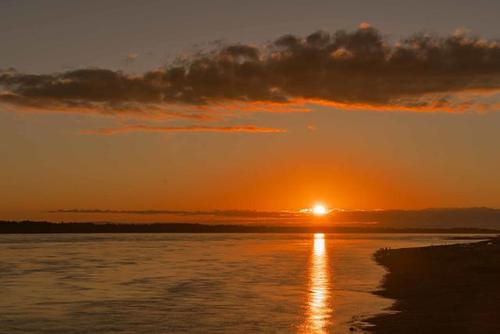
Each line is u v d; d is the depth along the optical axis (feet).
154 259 305.12
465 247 345.92
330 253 366.84
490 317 110.22
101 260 295.28
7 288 169.58
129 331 106.73
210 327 109.29
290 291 160.15
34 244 552.82
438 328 101.35
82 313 125.29
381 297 144.56
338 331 103.65
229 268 241.76
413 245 506.48
